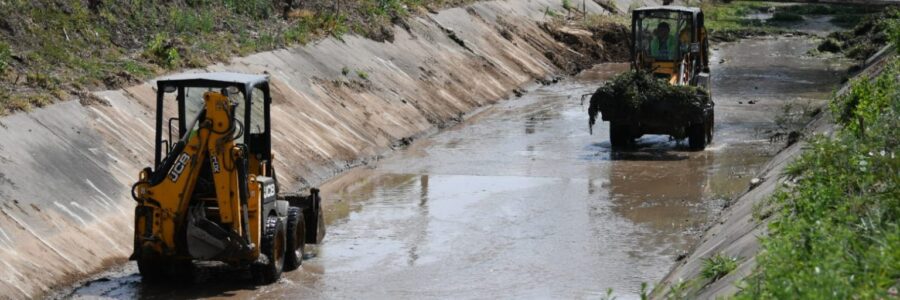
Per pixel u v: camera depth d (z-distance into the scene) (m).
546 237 30.02
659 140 45.62
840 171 21.03
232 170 23.47
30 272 24.20
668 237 29.83
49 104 31.81
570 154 42.59
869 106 27.45
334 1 56.09
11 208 25.75
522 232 30.61
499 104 56.81
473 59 60.19
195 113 25.67
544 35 73.69
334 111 43.62
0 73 33.75
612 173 38.81
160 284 25.03
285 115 39.94
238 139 25.84
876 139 22.23
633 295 24.38
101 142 31.75
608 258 27.77
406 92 50.25
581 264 27.22
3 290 23.06
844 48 78.12
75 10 41.47
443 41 59.81
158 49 40.84
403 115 47.69
